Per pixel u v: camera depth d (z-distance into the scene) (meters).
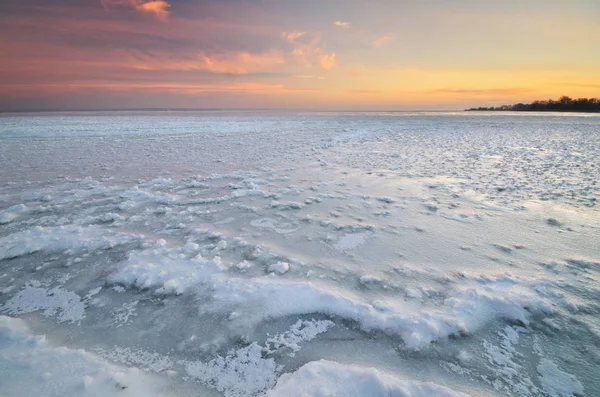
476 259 3.45
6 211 5.07
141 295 2.88
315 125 26.08
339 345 2.28
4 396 1.72
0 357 2.02
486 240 3.93
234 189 6.52
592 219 4.52
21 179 7.30
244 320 2.52
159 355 2.21
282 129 21.95
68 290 2.98
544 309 2.58
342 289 2.92
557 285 2.91
